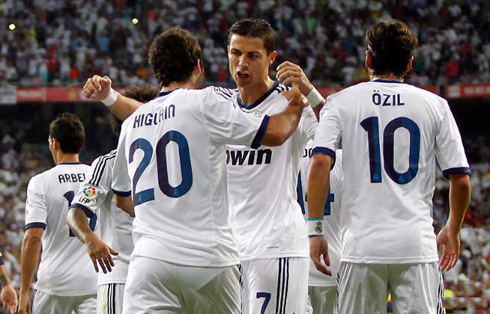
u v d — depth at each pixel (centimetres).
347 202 983
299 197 1299
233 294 918
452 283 3272
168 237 896
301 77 1053
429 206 984
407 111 977
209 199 906
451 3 6088
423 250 956
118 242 1161
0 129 5553
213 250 895
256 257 1086
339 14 6003
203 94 915
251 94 1129
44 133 5591
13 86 5097
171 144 911
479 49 5841
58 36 5547
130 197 1023
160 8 5878
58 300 1412
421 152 975
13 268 3681
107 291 1164
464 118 5788
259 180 1098
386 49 995
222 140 902
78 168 1446
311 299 1360
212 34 5797
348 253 973
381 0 6091
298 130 1077
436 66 5672
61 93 5138
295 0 6059
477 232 4159
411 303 952
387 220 961
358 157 978
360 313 973
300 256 1088
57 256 1413
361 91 994
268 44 1091
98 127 5600
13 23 5578
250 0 5997
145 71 5456
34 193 1413
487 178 5216
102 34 5625
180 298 902
